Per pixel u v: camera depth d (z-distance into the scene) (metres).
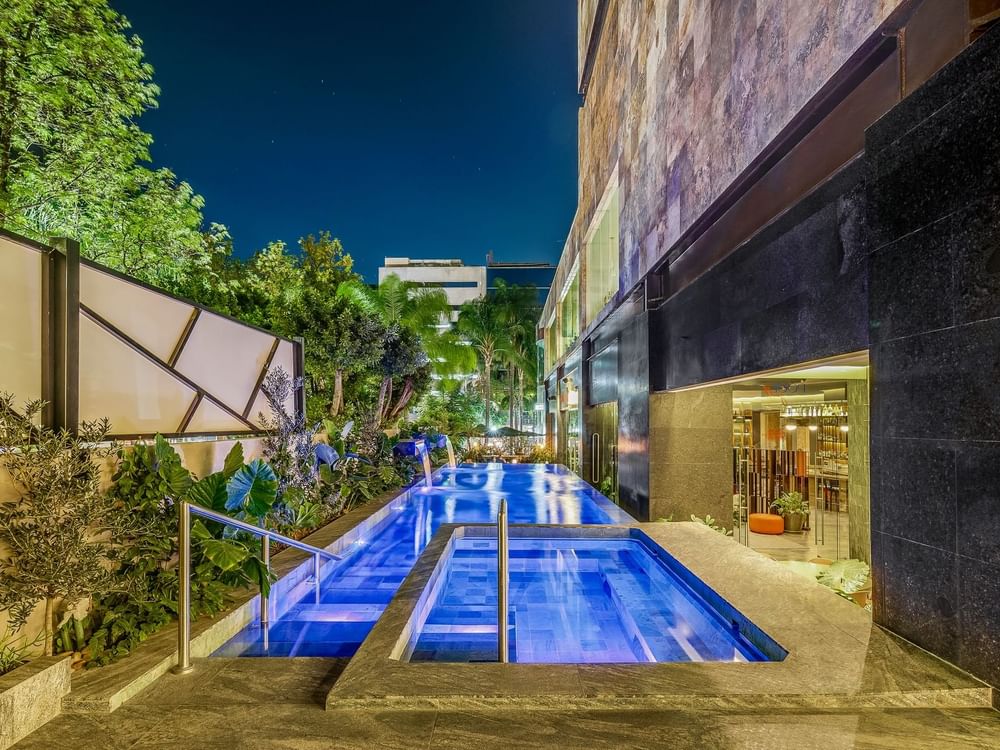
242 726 2.40
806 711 2.47
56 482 2.74
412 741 2.27
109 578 2.92
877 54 3.36
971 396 2.55
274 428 6.44
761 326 4.82
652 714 2.46
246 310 15.69
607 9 10.82
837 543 7.73
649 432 7.59
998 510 2.43
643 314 7.88
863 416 6.34
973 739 2.27
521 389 35.19
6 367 3.32
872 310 3.21
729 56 5.13
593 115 12.55
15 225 9.82
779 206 4.59
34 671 2.44
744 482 9.35
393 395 15.18
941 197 2.70
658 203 7.36
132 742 2.30
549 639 3.87
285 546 5.49
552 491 11.46
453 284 54.62
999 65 2.38
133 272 11.73
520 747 2.22
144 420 4.60
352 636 3.96
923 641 2.88
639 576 5.31
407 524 8.10
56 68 10.06
